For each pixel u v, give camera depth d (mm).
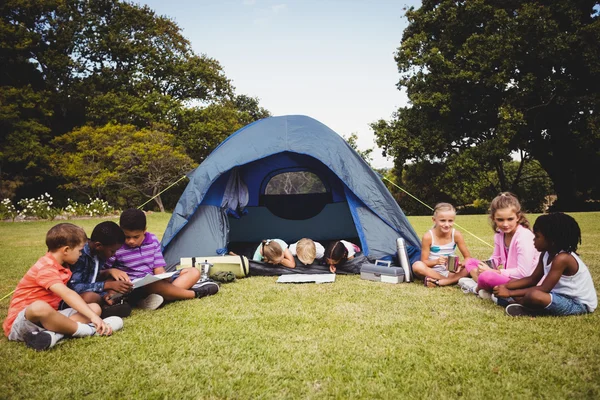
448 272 4102
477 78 17469
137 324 2906
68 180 22656
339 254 4562
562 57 16484
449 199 25344
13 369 2197
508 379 1996
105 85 26047
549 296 2830
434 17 19453
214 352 2389
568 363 2148
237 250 5816
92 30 25391
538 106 17812
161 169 20859
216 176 4719
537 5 16766
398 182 26391
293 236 6395
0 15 23219
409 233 4766
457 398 1845
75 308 2650
